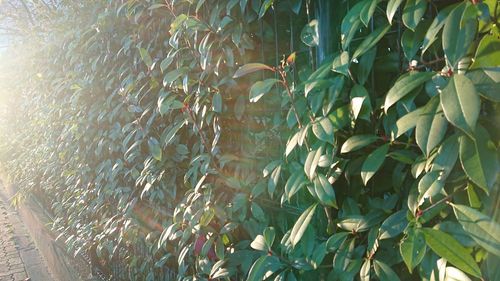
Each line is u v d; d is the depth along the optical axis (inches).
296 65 73.1
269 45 79.4
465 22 40.6
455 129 43.0
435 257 47.7
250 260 83.7
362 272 54.4
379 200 57.9
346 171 59.9
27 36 265.3
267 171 72.1
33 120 259.0
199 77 93.4
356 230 57.9
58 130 205.2
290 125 65.7
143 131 115.1
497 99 38.6
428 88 47.6
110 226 142.8
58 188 218.8
